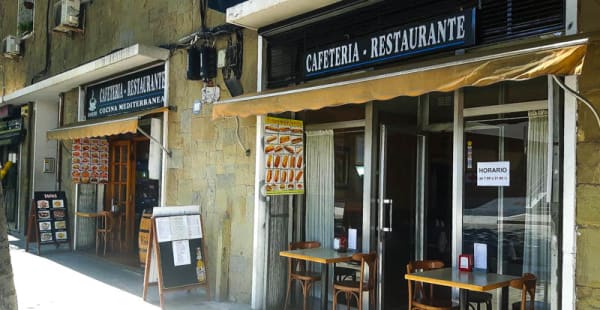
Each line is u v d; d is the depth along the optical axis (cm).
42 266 857
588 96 366
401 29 502
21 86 1348
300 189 650
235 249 656
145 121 823
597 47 363
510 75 330
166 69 785
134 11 894
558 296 386
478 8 445
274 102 502
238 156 659
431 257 595
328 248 607
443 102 579
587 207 363
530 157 475
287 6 557
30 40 1311
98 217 1015
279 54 626
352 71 543
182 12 771
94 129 816
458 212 518
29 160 1229
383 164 566
